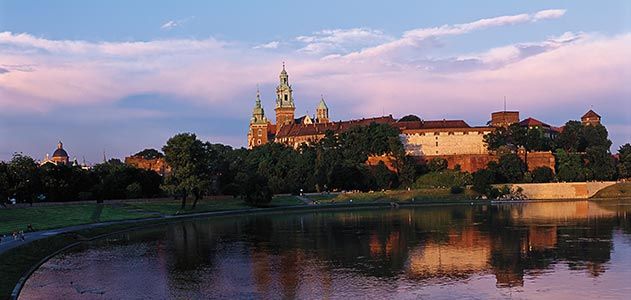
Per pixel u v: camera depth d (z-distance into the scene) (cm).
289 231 12581
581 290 6450
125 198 18938
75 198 18400
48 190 17662
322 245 10225
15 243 9450
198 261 8844
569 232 11225
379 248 9706
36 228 12300
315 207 19000
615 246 9375
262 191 18838
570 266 7794
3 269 7650
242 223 14675
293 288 6794
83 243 11062
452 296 6256
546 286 6650
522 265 7925
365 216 16100
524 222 13288
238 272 7869
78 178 18550
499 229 11981
